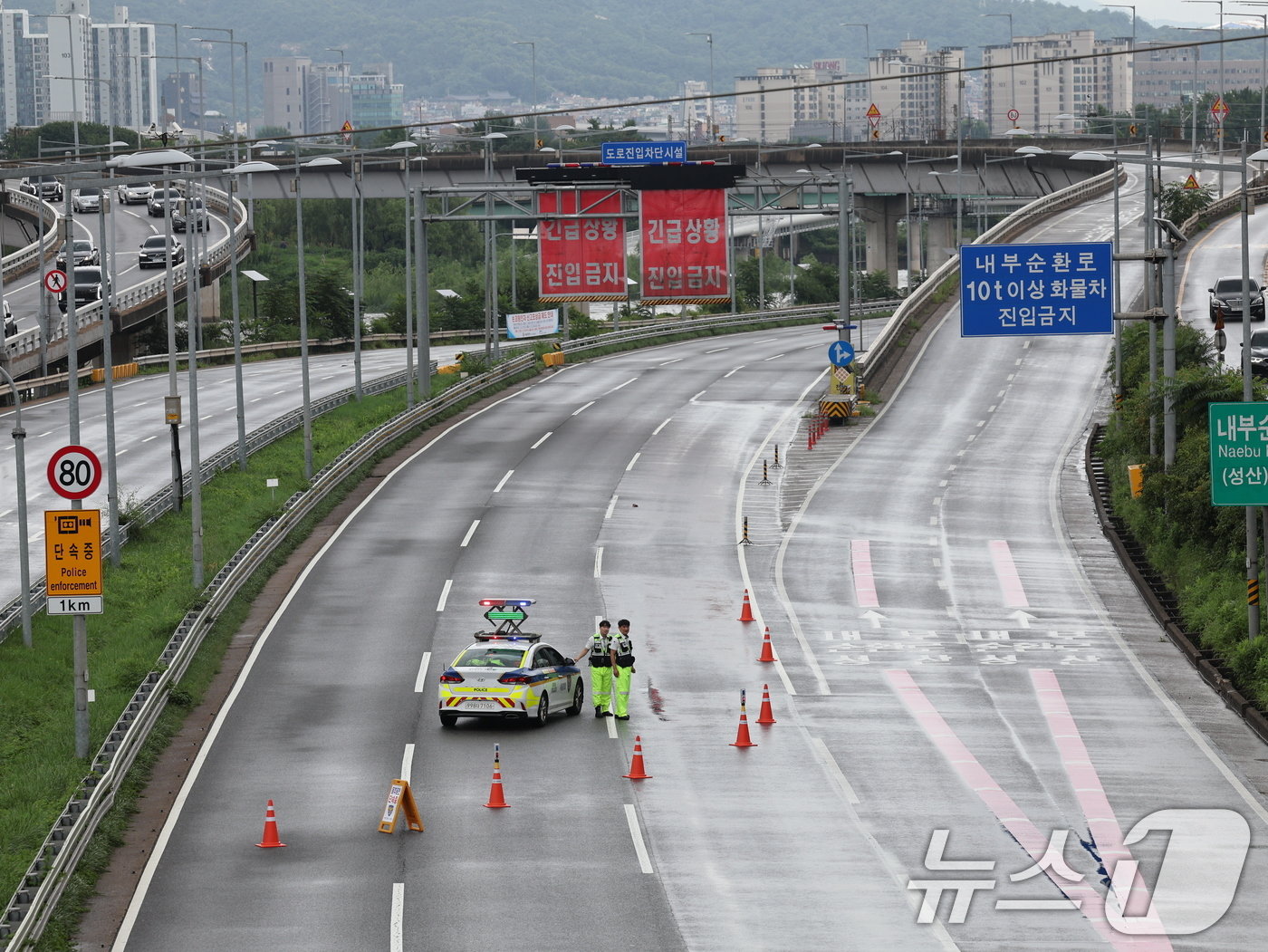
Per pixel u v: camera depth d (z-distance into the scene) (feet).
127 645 177.99
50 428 323.98
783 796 127.13
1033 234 519.19
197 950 95.35
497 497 260.01
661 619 191.01
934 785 130.41
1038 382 359.46
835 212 328.29
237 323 288.71
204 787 130.52
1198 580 196.34
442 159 643.86
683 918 100.32
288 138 223.30
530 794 127.34
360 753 139.64
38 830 118.52
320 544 230.68
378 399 351.87
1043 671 170.09
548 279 319.47
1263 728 145.79
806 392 365.61
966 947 95.86
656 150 312.09
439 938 96.84
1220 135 567.18
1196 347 292.81
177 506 249.34
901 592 204.85
